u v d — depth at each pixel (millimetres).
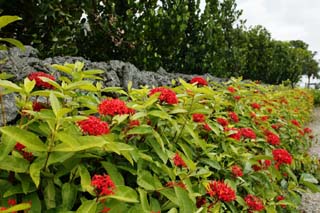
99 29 5812
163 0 7484
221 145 2865
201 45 8648
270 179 3242
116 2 5941
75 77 2076
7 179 1523
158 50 7078
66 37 4727
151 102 1929
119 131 1964
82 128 1520
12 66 3074
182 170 2062
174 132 2285
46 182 1454
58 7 4488
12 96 2531
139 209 1534
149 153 2006
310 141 7199
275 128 4770
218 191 1858
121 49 6051
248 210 2504
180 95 2309
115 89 2344
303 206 4414
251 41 15969
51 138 1388
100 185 1325
